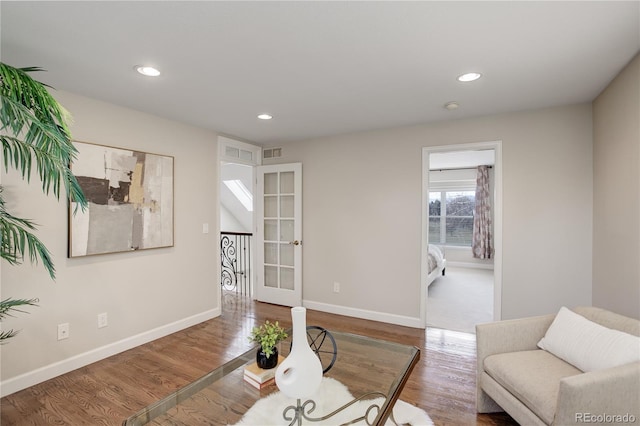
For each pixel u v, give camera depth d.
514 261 3.14
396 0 1.46
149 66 2.13
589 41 1.82
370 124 3.54
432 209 8.16
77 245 2.59
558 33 1.74
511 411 1.74
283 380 1.54
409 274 3.64
